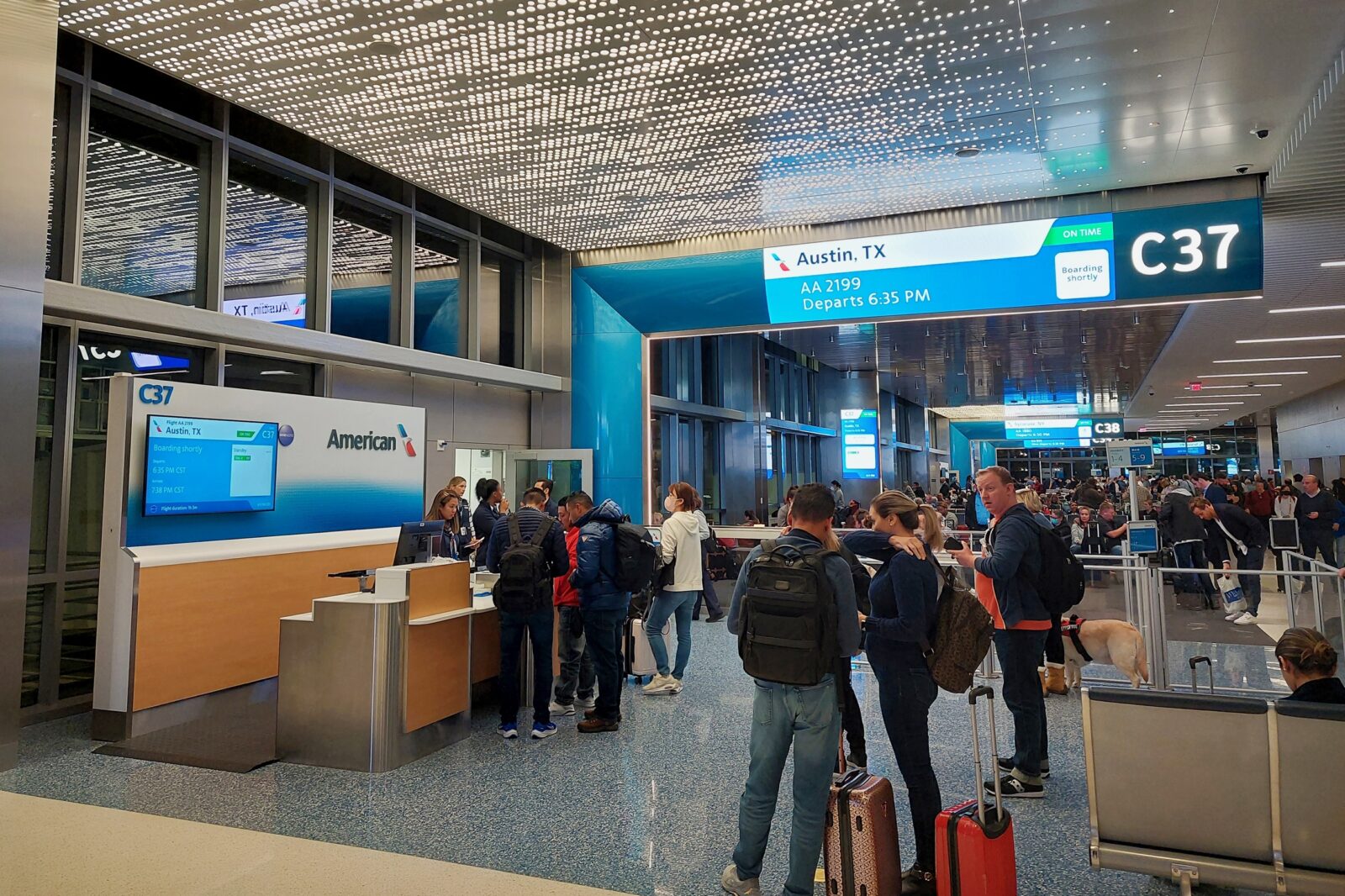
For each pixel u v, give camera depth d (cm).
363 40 559
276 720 517
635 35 551
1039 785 408
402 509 809
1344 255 957
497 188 859
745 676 684
